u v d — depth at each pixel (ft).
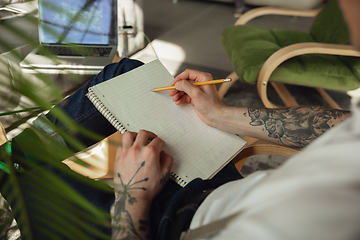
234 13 10.11
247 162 4.49
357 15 0.68
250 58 4.78
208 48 7.70
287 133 2.17
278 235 0.60
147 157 1.64
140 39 6.84
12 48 0.69
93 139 2.32
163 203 1.71
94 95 2.07
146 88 2.25
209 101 2.12
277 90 5.85
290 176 0.69
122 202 1.55
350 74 4.74
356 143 0.65
